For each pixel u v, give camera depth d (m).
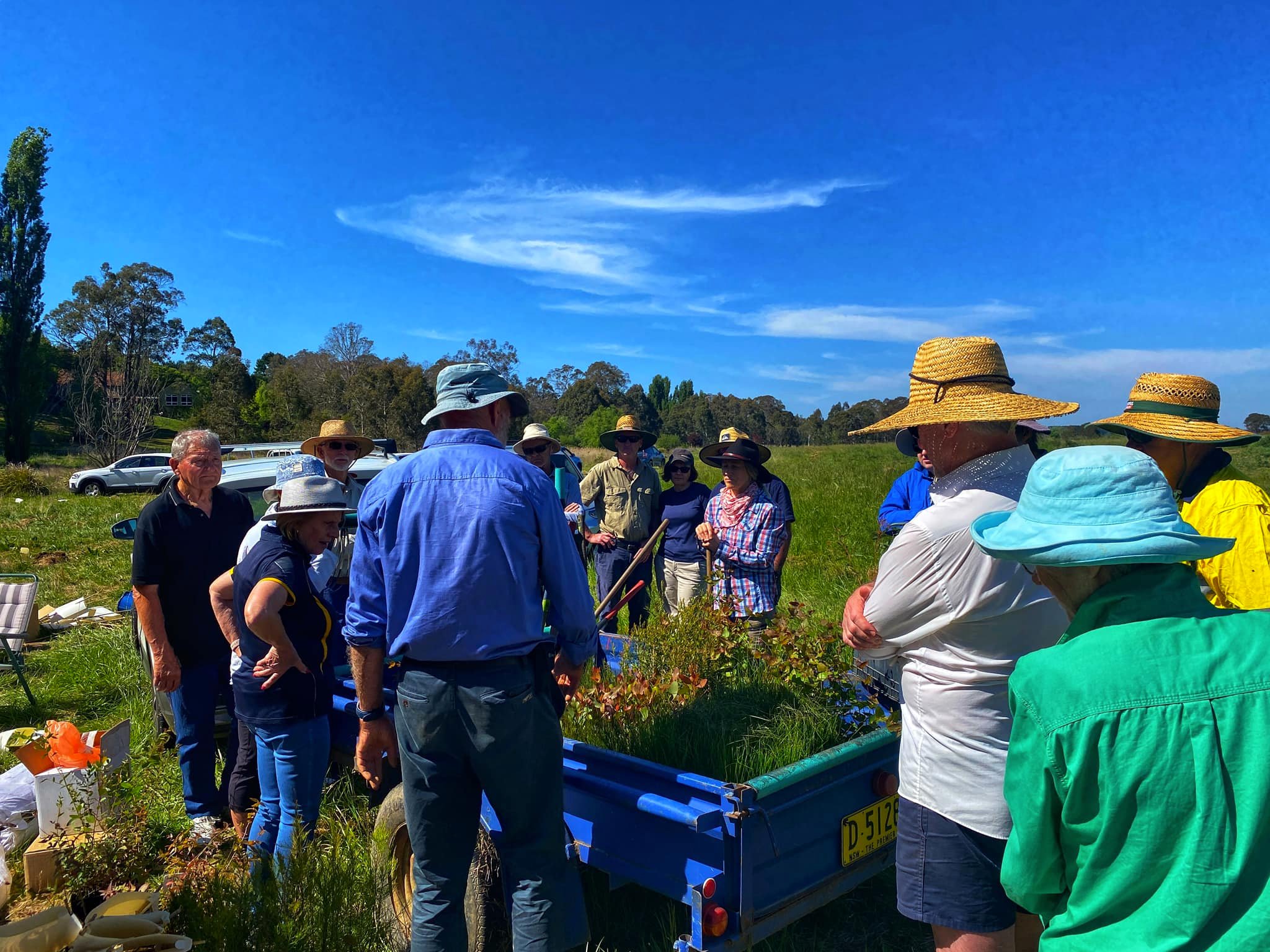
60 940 3.29
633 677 3.80
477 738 2.57
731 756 3.28
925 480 5.44
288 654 3.49
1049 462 1.68
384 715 2.98
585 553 7.03
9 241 50.50
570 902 2.73
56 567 13.63
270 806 3.72
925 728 2.31
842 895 3.29
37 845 4.11
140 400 48.03
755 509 5.56
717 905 2.63
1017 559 1.64
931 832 2.29
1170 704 1.39
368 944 3.19
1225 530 2.82
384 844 3.38
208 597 4.40
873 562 9.83
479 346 82.81
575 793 3.12
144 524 4.27
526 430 6.66
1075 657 1.48
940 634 2.27
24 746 4.61
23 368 51.16
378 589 2.79
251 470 6.71
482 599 2.58
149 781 5.06
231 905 3.17
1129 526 1.54
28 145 50.69
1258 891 1.31
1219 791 1.33
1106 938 1.42
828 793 2.96
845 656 3.74
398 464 2.80
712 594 4.69
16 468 35.34
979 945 2.25
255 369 106.81
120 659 7.76
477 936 2.96
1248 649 1.42
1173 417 3.23
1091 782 1.41
